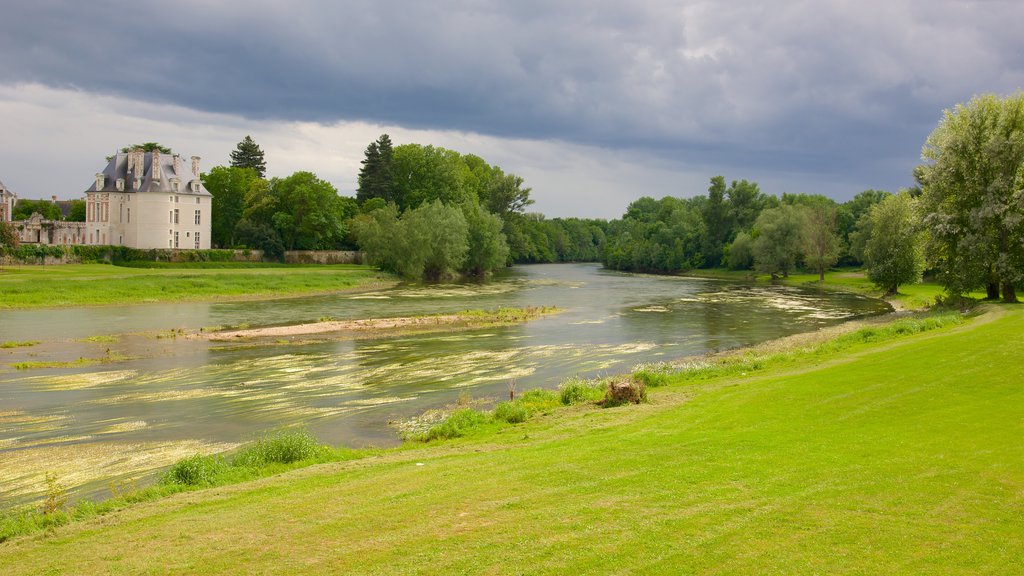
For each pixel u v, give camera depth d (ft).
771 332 163.02
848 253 407.03
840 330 158.61
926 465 43.14
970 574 28.43
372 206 442.09
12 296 199.62
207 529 37.52
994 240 171.63
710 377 96.94
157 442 70.90
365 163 467.52
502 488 42.52
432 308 217.15
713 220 479.82
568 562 30.71
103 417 82.02
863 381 75.10
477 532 34.86
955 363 80.59
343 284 298.35
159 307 207.72
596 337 154.30
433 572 30.22
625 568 29.89
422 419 80.59
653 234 545.85
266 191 419.13
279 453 58.75
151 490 49.44
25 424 78.48
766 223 389.39
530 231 625.82
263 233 388.57
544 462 48.91
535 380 105.40
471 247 392.47
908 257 242.37
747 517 35.42
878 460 44.88
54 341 140.67
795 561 30.07
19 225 385.29
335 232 415.85
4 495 54.80
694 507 37.27
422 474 47.65
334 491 44.19
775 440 52.19
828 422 58.03
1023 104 168.96
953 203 181.06
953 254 181.68
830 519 34.76
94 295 216.54
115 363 119.14
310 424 78.59
